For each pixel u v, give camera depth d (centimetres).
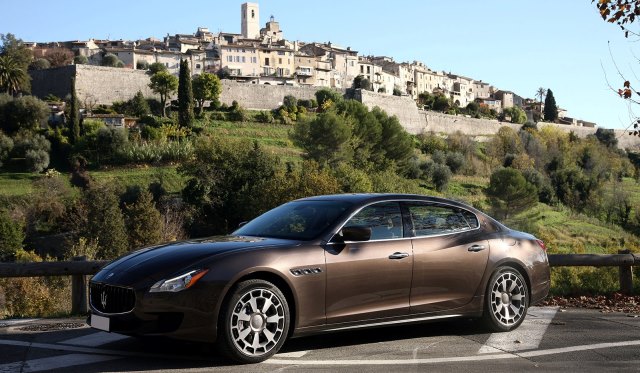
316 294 557
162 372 496
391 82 17325
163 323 511
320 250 566
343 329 575
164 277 512
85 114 9619
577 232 6612
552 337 652
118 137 8062
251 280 528
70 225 5400
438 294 633
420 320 621
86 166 7869
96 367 512
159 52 14125
